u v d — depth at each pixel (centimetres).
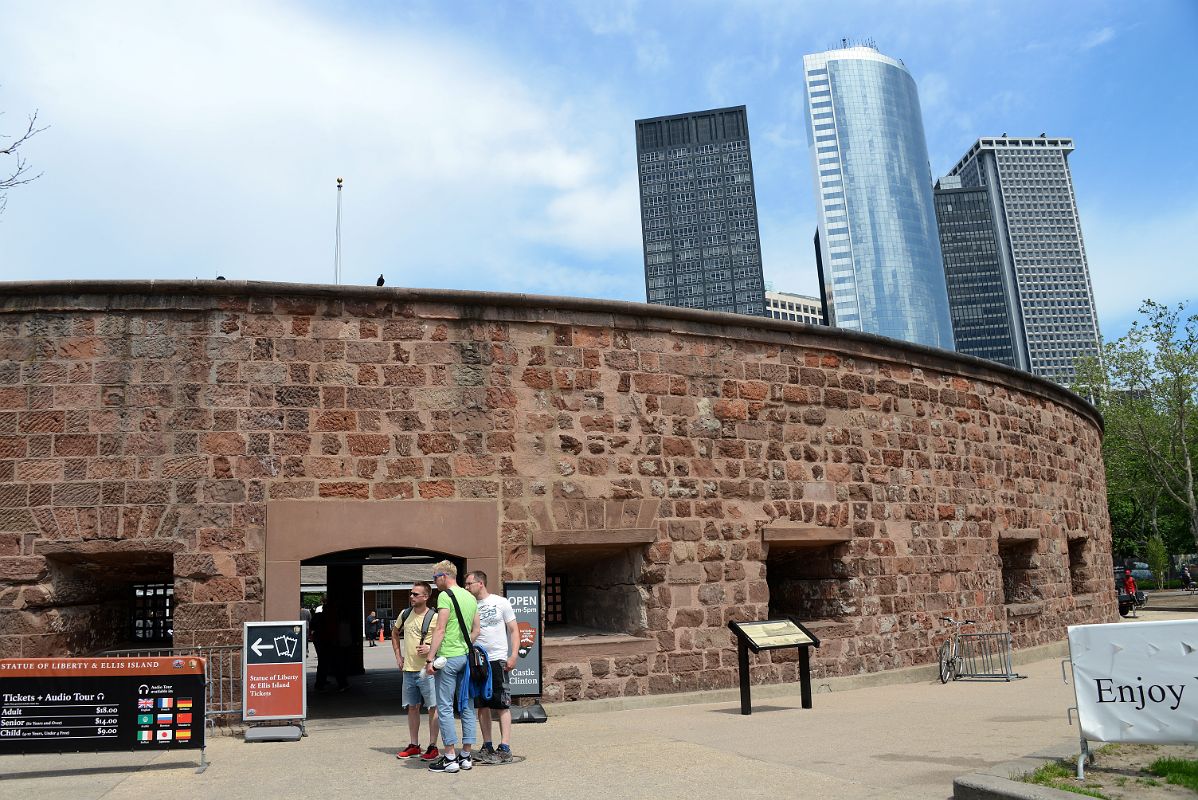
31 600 1072
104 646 1220
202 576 1105
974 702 1245
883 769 782
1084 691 741
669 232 19550
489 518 1204
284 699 1014
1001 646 1672
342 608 1783
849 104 19788
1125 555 6919
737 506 1366
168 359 1136
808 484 1440
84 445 1107
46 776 847
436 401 1209
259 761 895
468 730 817
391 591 4259
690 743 928
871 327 18625
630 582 1312
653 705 1250
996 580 1711
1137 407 4753
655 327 1342
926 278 19175
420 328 1220
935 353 1662
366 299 1202
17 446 1098
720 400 1379
